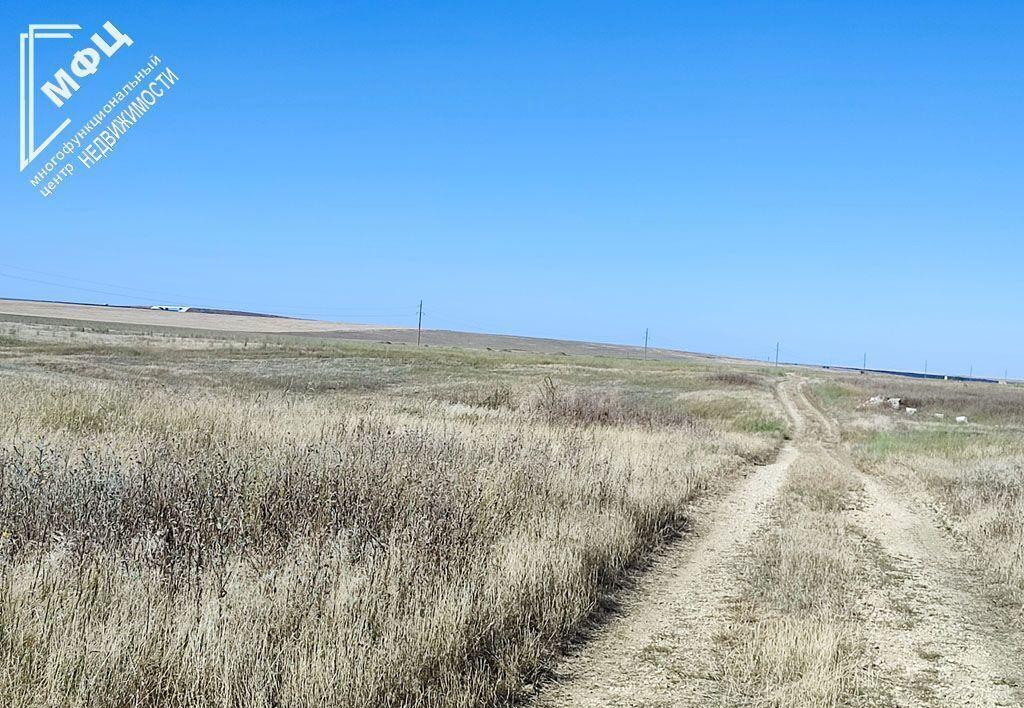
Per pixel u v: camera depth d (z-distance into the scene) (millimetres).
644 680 6281
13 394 15805
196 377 48188
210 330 127562
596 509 10711
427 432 14070
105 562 6320
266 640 5426
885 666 6777
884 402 50781
